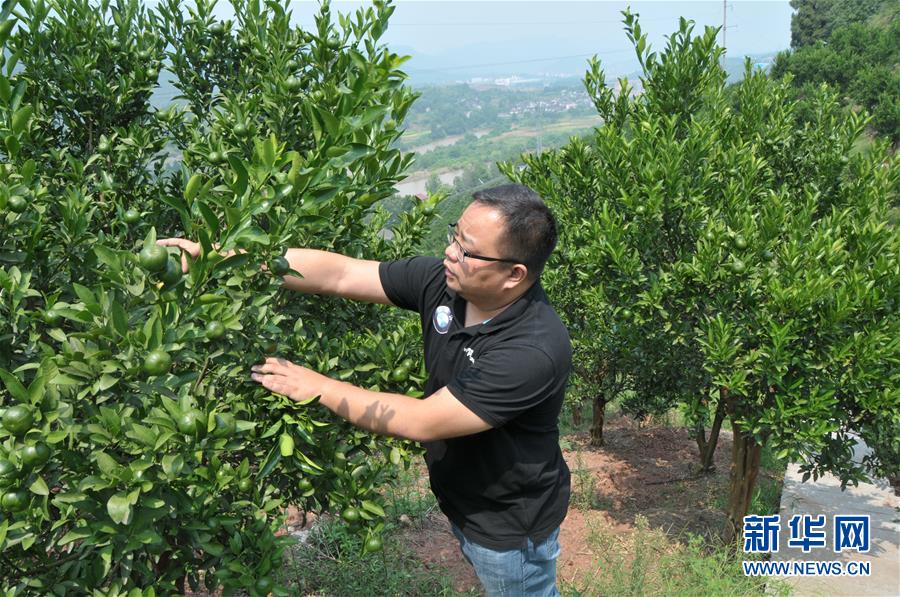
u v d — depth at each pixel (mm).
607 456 9930
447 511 3129
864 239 5918
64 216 2824
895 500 7703
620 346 7207
